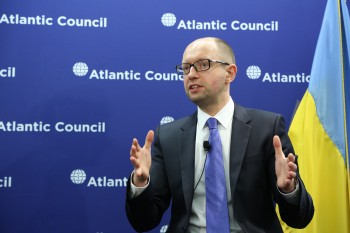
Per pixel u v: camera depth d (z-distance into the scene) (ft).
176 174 12.65
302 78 18.70
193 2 18.70
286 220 11.77
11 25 18.07
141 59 18.44
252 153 12.28
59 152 17.90
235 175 11.99
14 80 17.93
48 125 17.95
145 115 18.31
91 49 18.30
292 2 18.94
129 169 18.10
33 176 17.74
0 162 17.66
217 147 12.35
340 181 15.88
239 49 18.69
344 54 17.02
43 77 18.06
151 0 18.61
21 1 18.15
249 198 11.96
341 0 17.04
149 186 11.82
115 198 17.99
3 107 17.80
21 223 17.57
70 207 17.79
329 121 16.29
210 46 13.01
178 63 18.51
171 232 12.38
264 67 18.66
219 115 12.98
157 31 18.56
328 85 16.48
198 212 12.12
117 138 18.16
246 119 12.81
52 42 18.19
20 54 18.02
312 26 18.90
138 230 12.80
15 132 17.79
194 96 12.84
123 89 18.31
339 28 16.75
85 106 18.13
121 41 18.43
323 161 16.15
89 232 17.80
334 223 15.81
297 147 16.69
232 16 18.75
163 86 18.45
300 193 11.06
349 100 16.80
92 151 18.03
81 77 18.21
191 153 12.64
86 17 18.37
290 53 18.76
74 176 17.92
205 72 12.78
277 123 12.66
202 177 12.29
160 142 13.42
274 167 12.03
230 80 13.35
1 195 17.57
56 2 18.28
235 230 11.78
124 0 18.52
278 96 18.61
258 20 18.80
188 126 13.23
